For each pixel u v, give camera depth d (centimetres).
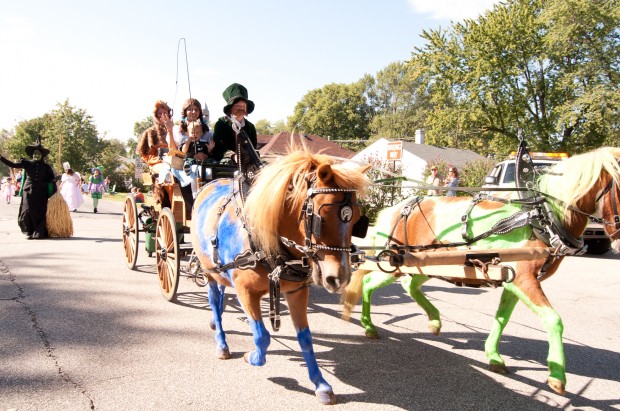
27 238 1169
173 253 611
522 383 414
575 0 2533
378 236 541
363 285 532
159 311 585
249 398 366
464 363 458
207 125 643
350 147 7775
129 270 810
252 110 524
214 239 406
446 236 463
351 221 307
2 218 1672
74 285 692
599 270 963
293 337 519
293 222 333
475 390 397
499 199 440
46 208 1177
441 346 505
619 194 395
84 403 347
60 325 516
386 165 1645
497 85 2952
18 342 462
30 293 638
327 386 363
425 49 3133
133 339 484
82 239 1183
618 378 431
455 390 396
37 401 348
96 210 2073
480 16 2989
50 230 1190
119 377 394
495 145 3384
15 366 407
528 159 445
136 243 788
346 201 306
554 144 3011
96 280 729
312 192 309
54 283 699
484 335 544
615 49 2683
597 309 661
